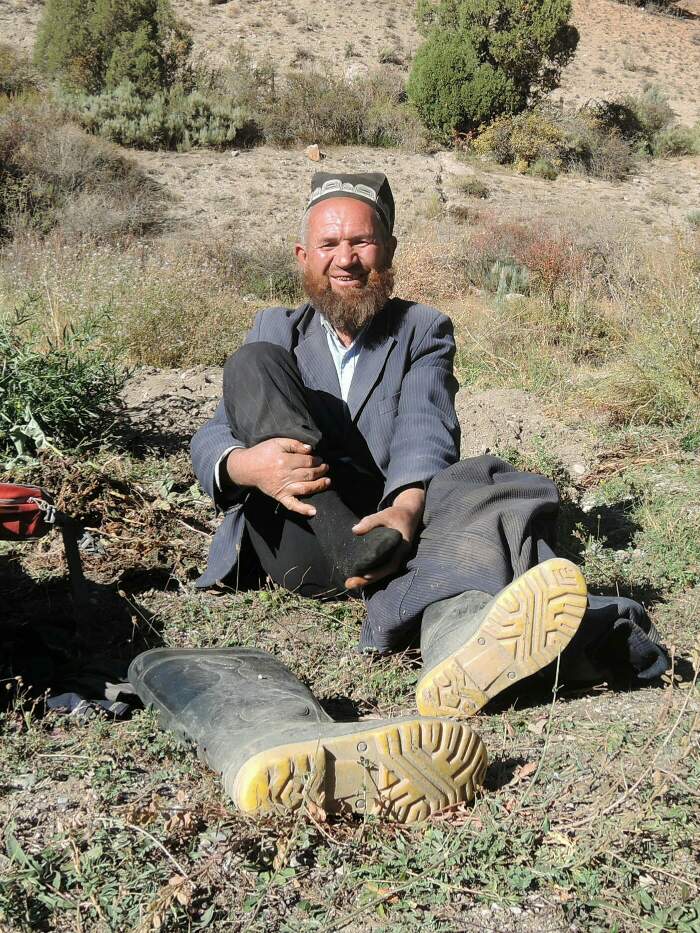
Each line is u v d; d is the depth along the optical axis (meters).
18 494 2.58
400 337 3.13
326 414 3.10
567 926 1.74
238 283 13.74
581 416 5.77
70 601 3.22
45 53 25.89
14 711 2.37
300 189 21.80
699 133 29.47
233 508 3.04
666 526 4.02
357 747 1.90
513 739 2.34
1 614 3.07
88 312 7.01
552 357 7.39
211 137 23.92
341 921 1.74
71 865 1.85
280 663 2.54
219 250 14.74
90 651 2.85
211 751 2.11
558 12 26.31
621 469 4.86
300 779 1.88
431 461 2.87
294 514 2.98
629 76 37.59
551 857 1.88
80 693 2.51
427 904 1.79
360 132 25.77
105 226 16.91
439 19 28.70
